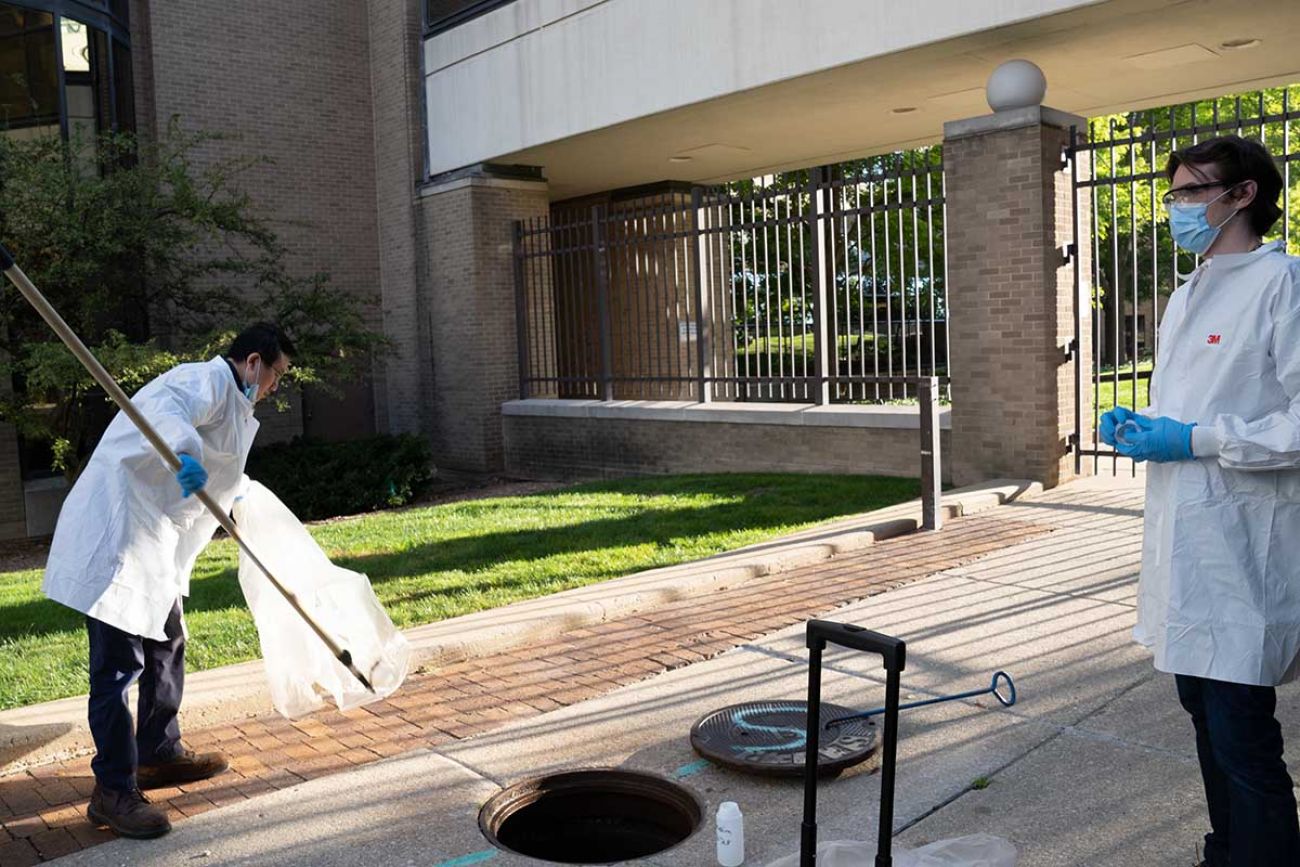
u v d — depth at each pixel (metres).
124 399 3.28
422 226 15.49
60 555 3.61
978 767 3.82
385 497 13.30
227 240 14.83
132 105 14.02
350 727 4.56
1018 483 9.23
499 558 7.70
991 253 9.50
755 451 11.72
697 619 5.89
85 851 3.51
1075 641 5.12
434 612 6.17
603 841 3.89
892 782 2.58
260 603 4.23
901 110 12.60
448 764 4.09
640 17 12.00
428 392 15.64
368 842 3.48
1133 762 3.79
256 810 3.76
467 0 14.48
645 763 4.00
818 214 11.06
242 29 15.17
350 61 16.12
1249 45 10.25
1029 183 9.20
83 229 11.82
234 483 4.05
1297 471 2.47
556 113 13.20
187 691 4.73
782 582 6.63
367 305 16.30
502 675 5.14
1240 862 2.55
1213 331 2.58
